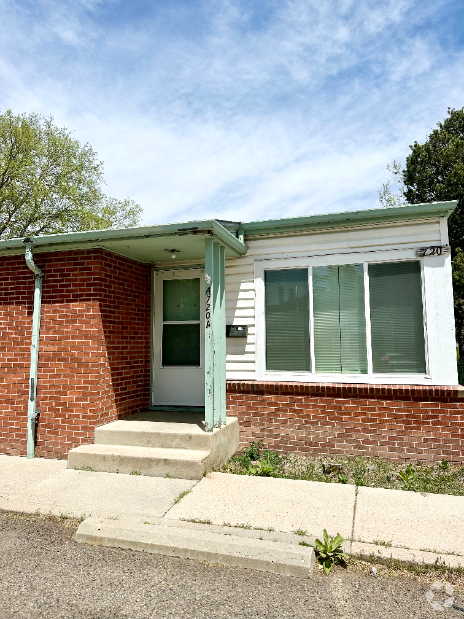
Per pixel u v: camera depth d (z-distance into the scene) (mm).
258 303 6980
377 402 6234
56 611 2848
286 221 6723
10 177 20109
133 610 2863
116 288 6863
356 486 5031
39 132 21922
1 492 4848
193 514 4180
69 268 6543
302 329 6801
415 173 21500
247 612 2844
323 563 3406
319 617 2795
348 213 6480
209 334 5891
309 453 6445
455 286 17562
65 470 5629
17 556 3604
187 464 5238
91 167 23906
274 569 3359
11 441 6551
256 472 5512
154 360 7777
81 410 6227
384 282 6496
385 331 6434
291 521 4035
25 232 21562
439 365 6117
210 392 5844
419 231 6379
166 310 7883
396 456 6102
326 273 6750
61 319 6480
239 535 3727
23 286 6793
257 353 6891
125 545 3748
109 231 5996
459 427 5914
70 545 3805
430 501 4570
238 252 6969
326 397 6453
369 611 2861
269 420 6668
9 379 6676
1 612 2830
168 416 7035
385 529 3893
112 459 5512
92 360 6281
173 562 3518
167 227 5789
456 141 20406
